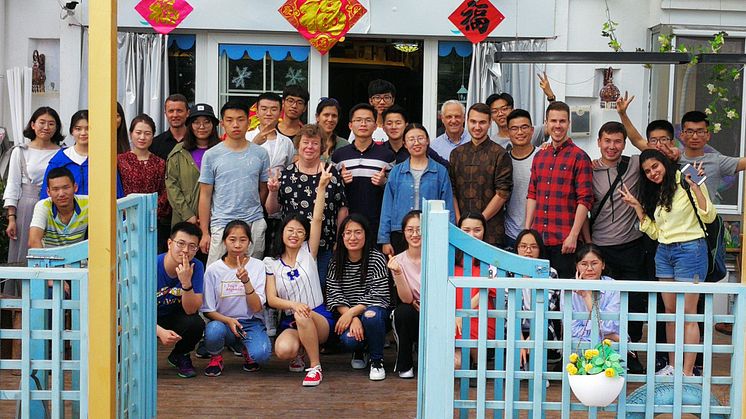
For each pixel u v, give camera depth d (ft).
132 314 13.46
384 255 19.08
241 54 24.06
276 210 19.94
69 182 17.60
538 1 23.62
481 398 12.19
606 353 11.89
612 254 19.13
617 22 23.82
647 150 17.58
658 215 17.56
